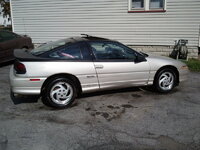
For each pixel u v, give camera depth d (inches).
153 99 176.1
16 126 129.5
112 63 166.1
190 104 165.8
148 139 116.3
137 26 354.0
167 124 133.3
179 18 332.5
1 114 145.9
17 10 404.2
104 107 159.6
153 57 187.2
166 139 116.4
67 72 151.4
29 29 407.8
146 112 151.0
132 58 175.3
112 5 354.6
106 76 165.6
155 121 137.3
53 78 150.9
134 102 169.5
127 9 350.0
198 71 274.2
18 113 147.9
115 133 122.4
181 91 196.5
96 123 134.6
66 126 130.3
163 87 189.8
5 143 111.0
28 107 158.2
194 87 208.5
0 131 123.1
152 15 342.6
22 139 115.0
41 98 175.2
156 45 354.3
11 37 298.4
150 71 180.7
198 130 126.1
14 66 146.3
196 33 332.2
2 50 278.2
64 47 154.6
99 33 373.7
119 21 359.6
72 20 379.9
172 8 331.3
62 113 148.9
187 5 324.2
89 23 373.4
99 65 161.3
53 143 111.9
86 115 145.9
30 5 393.4
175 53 342.3
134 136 119.3
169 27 340.8
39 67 144.3
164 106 161.8
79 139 116.0
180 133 122.7
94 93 188.4
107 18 362.9
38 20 397.7
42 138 116.4
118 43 173.0
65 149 106.8
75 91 160.7
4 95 182.4
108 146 109.8
